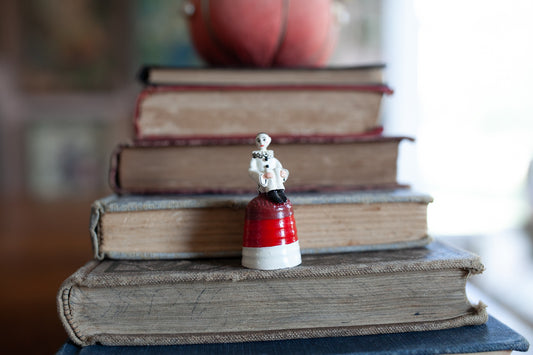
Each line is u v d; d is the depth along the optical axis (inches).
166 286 9.4
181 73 11.1
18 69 55.6
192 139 11.0
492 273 15.0
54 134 56.0
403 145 33.9
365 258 9.8
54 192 54.7
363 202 10.2
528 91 29.7
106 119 56.8
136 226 10.0
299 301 9.5
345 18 12.7
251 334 9.4
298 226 10.1
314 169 11.0
